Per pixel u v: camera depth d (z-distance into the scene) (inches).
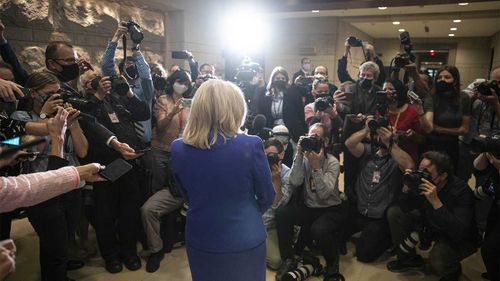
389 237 100.5
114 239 97.0
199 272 52.4
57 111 58.6
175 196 101.7
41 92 73.7
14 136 53.5
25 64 128.6
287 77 144.9
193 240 52.0
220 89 51.2
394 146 95.3
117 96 96.1
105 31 161.2
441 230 88.1
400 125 106.1
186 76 112.2
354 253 105.7
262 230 53.4
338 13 260.7
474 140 92.0
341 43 288.7
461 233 82.7
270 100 144.0
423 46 404.5
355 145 103.3
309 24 290.7
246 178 51.1
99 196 92.5
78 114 63.3
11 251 28.9
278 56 306.0
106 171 53.7
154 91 118.2
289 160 128.7
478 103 122.0
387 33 362.9
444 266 86.0
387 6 191.8
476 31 330.0
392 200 100.2
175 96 114.0
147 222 97.1
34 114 74.1
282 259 96.2
